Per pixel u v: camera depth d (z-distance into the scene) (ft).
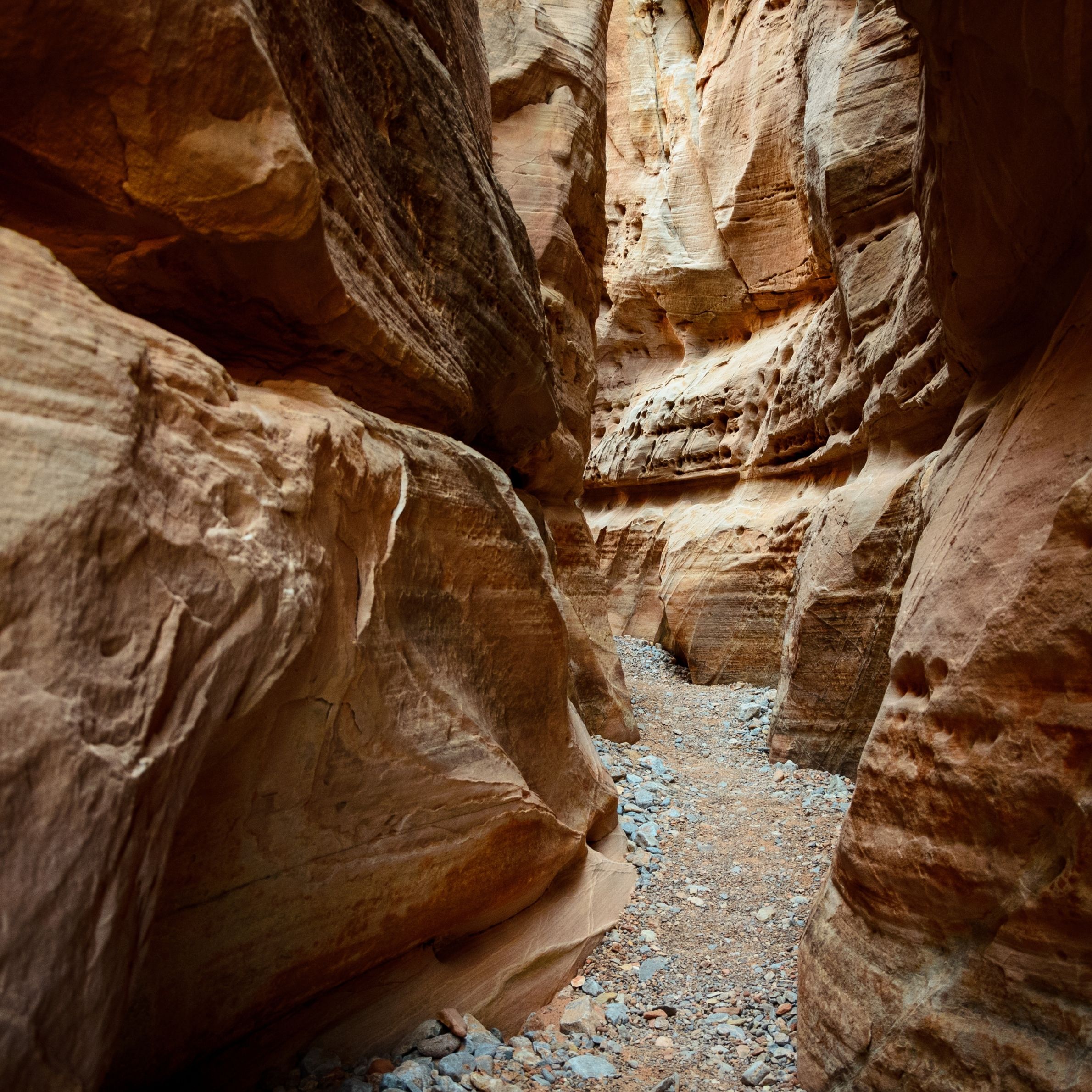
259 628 6.24
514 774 11.93
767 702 32.09
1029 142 9.70
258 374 9.42
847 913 10.35
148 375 5.56
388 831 9.82
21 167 6.46
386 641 9.41
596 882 15.11
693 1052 11.15
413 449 10.64
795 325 41.24
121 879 4.51
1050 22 8.45
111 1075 7.20
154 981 7.39
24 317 4.60
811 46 32.27
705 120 45.34
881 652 23.16
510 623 12.79
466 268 13.46
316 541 7.63
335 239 9.27
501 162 27.71
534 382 17.26
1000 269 11.57
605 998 12.59
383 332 10.44
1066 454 8.79
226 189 6.86
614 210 55.93
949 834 8.74
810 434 35.45
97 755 4.36
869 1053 9.02
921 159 13.10
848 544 24.90
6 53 5.52
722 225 43.86
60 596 4.36
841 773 24.06
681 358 54.03
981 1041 7.79
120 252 7.32
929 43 10.19
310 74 8.47
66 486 4.48
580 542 28.81
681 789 22.62
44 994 3.88
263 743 7.52
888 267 26.30
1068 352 9.73
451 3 15.26
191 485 5.77
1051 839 7.67
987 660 8.59
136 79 6.07
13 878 3.82
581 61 30.01
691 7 54.44
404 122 11.53
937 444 23.59
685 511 45.68
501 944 12.54
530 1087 9.90
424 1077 9.52
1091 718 7.36
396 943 10.59
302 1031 9.50
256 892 8.21
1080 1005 7.21
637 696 33.37
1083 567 7.69
